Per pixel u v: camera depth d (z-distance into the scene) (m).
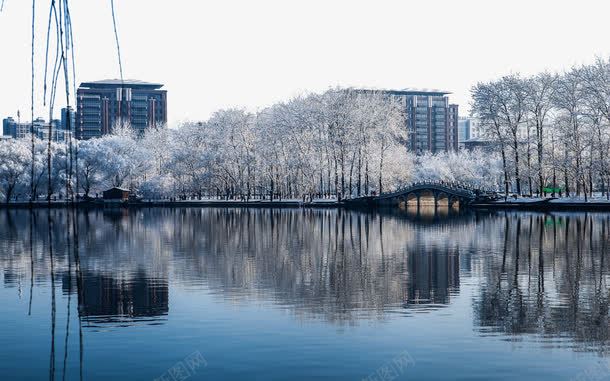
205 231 76.88
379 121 139.12
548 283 38.34
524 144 120.88
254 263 47.69
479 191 126.50
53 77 12.81
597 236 65.06
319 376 22.05
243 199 152.38
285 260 49.28
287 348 25.09
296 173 142.12
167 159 171.38
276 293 35.69
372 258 50.16
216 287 37.62
